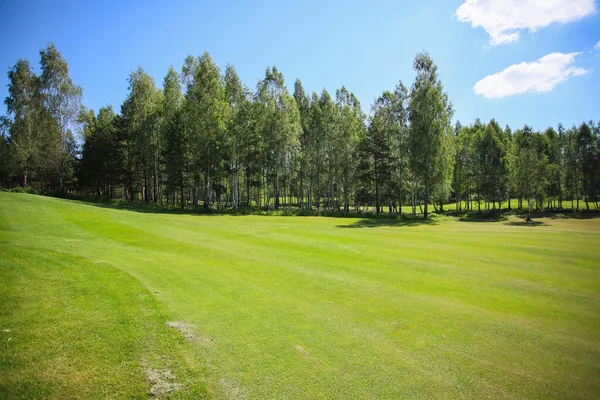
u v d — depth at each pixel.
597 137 67.06
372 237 23.30
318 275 12.64
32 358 5.59
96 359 5.81
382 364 6.45
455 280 12.40
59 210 27.16
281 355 6.60
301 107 68.56
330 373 6.04
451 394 5.55
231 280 11.55
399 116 53.03
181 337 6.99
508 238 23.42
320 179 64.94
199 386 5.39
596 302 10.23
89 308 7.83
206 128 50.09
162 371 5.71
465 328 8.26
